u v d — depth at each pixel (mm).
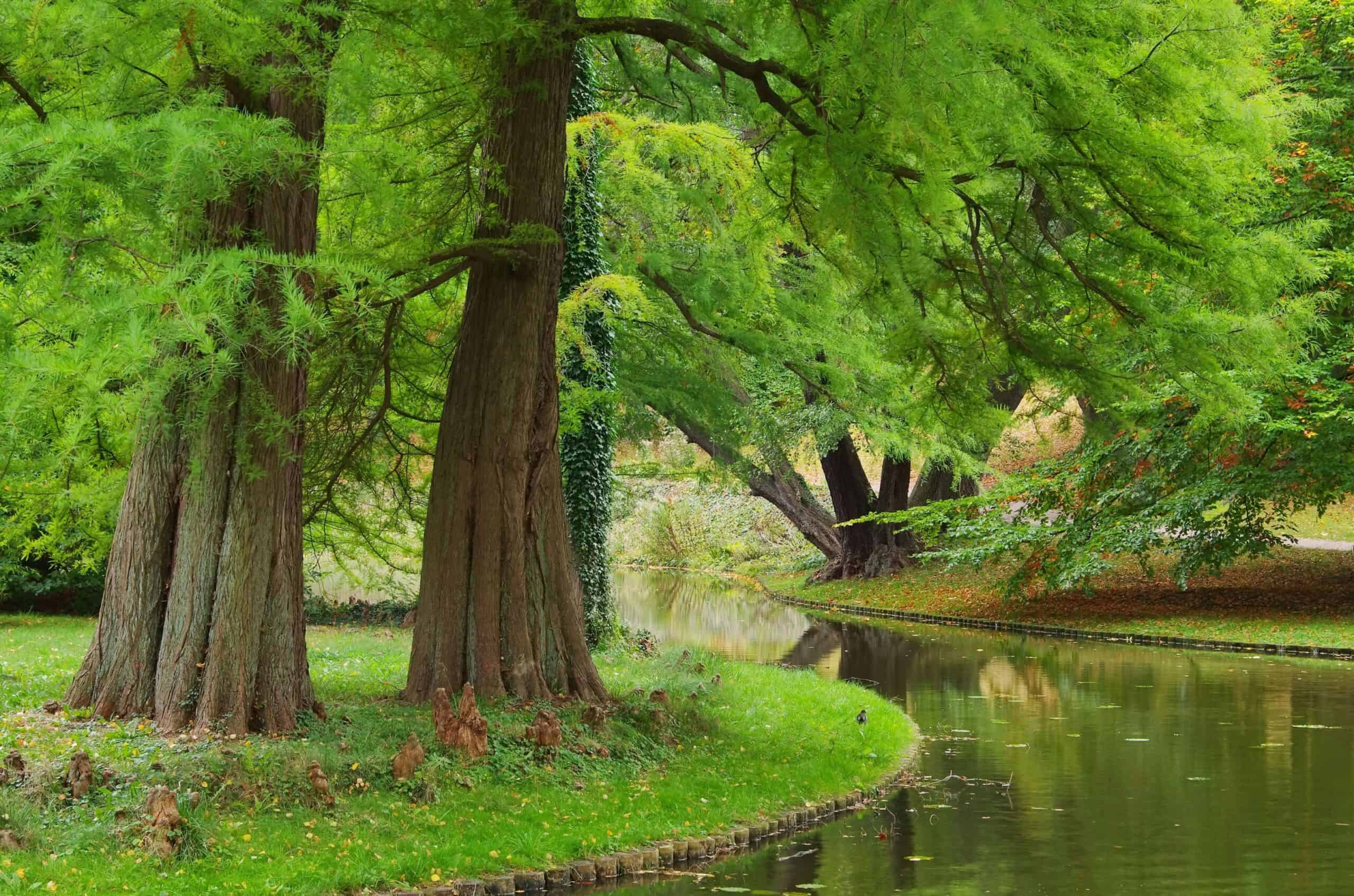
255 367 9594
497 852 7918
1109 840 9250
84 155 6055
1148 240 10492
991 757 12484
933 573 32125
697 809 9398
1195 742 13180
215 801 7820
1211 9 9219
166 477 9648
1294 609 24141
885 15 7148
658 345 22953
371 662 14609
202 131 6527
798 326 21312
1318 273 10758
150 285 6363
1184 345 10773
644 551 46750
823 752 11859
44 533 16266
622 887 7973
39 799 7402
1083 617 25406
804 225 12086
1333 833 9438
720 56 10781
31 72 7871
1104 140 9641
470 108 10586
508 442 11469
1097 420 12539
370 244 11266
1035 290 11586
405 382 13234
